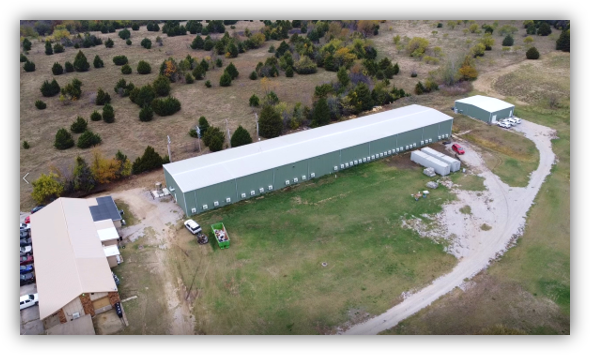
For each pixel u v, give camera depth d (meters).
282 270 43.28
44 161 64.50
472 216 51.31
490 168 61.50
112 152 66.88
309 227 49.50
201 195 51.34
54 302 36.94
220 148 66.12
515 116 78.25
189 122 76.81
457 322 37.47
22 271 42.62
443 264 44.03
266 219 50.97
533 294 40.41
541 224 49.88
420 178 59.28
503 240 47.34
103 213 49.78
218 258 45.00
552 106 81.75
